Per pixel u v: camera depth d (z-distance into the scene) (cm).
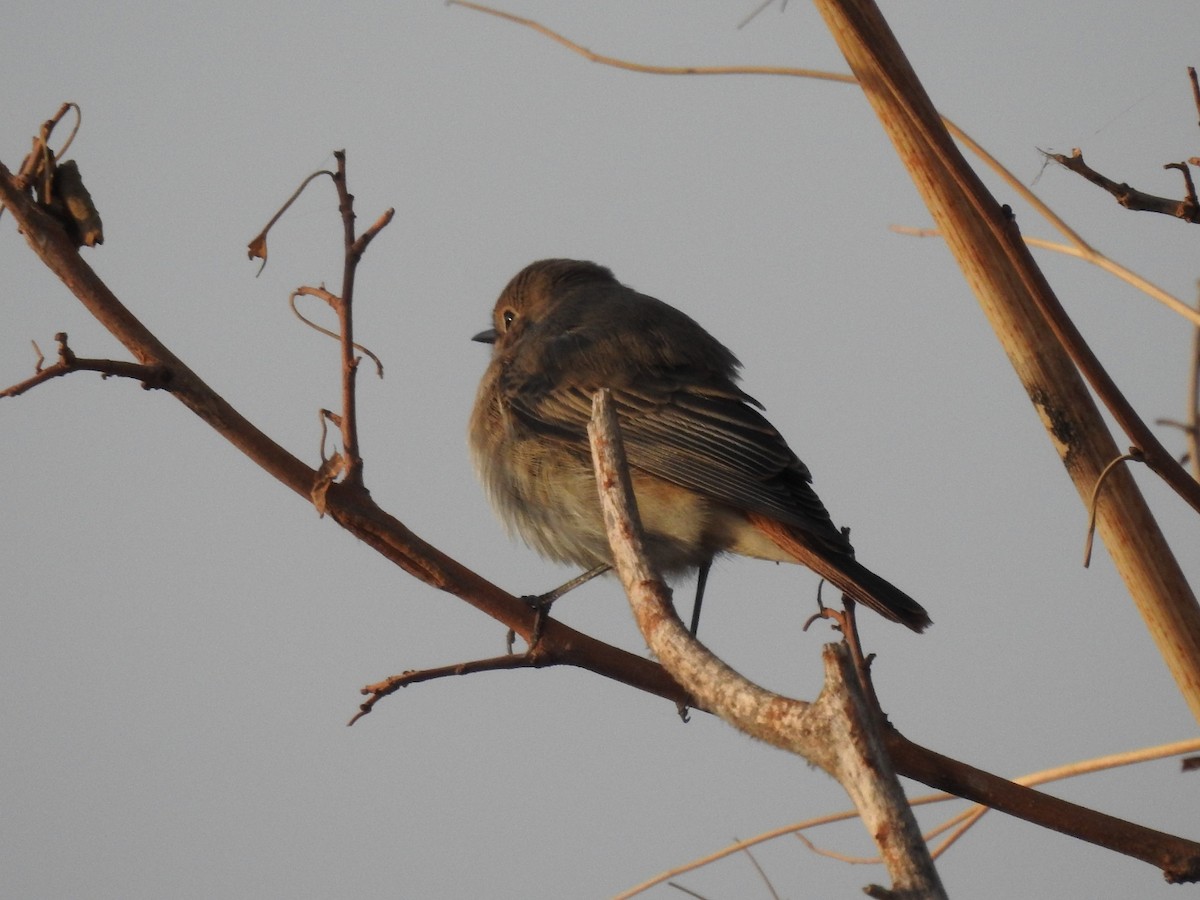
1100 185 728
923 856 483
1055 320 734
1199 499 744
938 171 825
